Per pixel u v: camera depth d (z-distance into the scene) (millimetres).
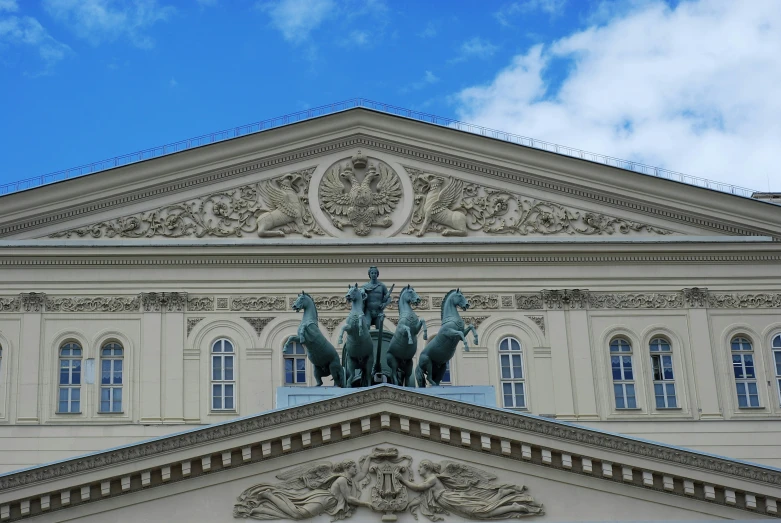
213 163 78250
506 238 78375
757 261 78688
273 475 63562
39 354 75688
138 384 75438
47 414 74750
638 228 78938
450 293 68062
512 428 63906
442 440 64125
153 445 63031
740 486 63688
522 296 77688
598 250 78188
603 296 77875
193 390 75438
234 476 63469
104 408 75125
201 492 63219
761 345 77438
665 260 78438
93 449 74125
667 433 75625
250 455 63438
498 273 77938
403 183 78875
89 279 76875
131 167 77688
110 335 76188
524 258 78188
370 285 68625
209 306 76812
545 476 64000
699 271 78438
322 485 63438
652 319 77625
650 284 78188
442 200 78625
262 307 77000
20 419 74500
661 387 76625
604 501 63844
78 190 77562
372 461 63844
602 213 79000
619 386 76562
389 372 67312
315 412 63719
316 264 77688
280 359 76188
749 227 79062
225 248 77250
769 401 76500
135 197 77875
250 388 75688
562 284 77938
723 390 76562
